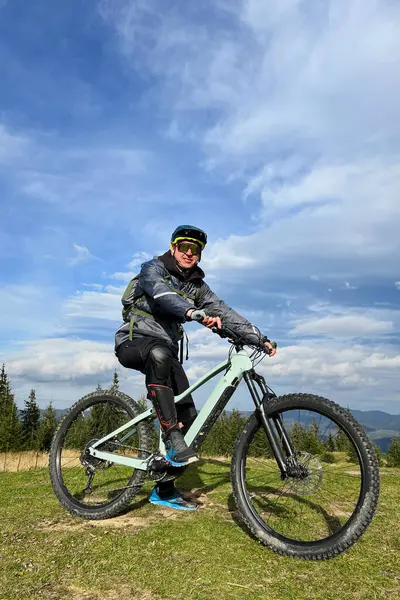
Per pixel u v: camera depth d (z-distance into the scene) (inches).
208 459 185.2
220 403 113.0
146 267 120.4
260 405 103.7
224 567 82.2
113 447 125.9
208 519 110.3
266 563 84.6
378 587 74.4
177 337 124.9
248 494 100.9
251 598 70.3
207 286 127.3
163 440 112.7
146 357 116.6
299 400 98.6
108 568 81.2
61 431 133.3
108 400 131.8
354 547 92.7
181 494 128.5
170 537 97.4
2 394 1406.3
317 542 87.4
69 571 80.0
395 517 112.7
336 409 93.5
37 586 74.2
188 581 76.2
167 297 110.8
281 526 100.2
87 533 101.0
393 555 88.4
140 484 115.9
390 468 195.5
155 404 114.1
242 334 112.0
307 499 113.1
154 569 80.8
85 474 130.1
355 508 87.7
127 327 123.0
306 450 97.1
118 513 116.6
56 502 128.8
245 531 101.9
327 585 75.2
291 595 71.4
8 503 128.3
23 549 90.6
